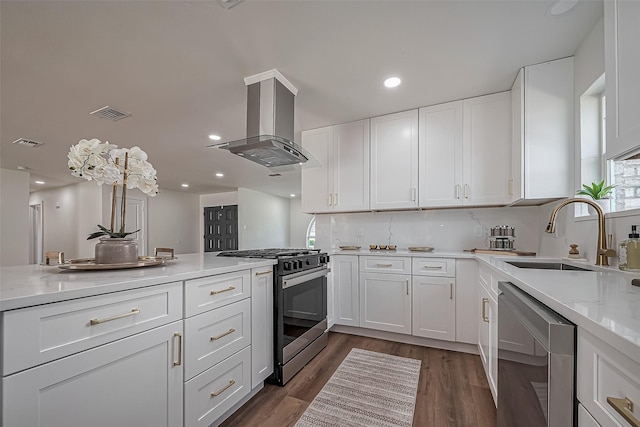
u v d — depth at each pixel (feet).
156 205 23.79
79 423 3.11
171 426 4.12
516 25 5.45
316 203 10.83
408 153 9.39
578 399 2.28
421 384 6.48
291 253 7.85
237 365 5.41
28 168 16.15
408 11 5.07
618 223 4.86
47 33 5.47
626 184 5.29
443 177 8.87
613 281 3.57
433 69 6.98
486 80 7.54
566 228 6.81
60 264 4.79
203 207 27.50
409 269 8.80
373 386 6.40
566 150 6.60
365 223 11.28
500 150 8.18
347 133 10.42
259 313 6.07
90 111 9.02
